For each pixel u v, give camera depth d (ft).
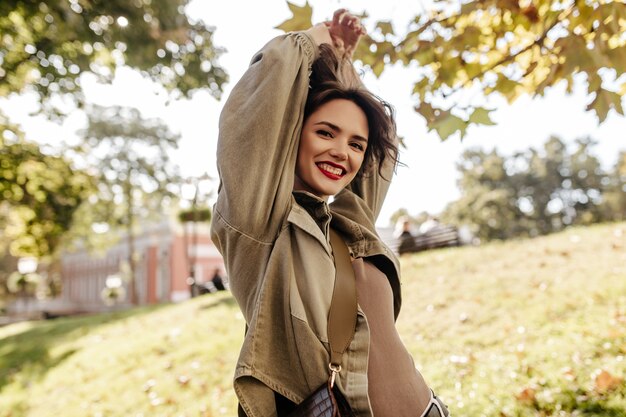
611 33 7.20
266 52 4.59
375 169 5.91
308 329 4.12
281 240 4.52
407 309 20.63
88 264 170.30
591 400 9.78
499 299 18.85
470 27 8.79
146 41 30.45
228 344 21.15
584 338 12.84
